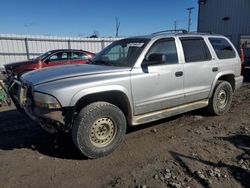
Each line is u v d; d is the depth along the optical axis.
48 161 4.00
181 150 4.35
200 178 3.49
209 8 20.30
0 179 3.51
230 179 3.48
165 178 3.51
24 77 4.49
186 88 5.20
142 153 4.25
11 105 7.54
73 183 3.43
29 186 3.36
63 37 20.67
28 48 19.47
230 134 5.04
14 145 4.58
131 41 5.04
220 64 5.89
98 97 4.22
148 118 4.74
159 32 5.71
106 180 3.49
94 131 4.01
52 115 3.72
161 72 4.70
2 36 18.41
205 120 5.86
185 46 5.28
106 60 4.98
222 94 6.12
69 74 4.10
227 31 19.48
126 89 4.27
